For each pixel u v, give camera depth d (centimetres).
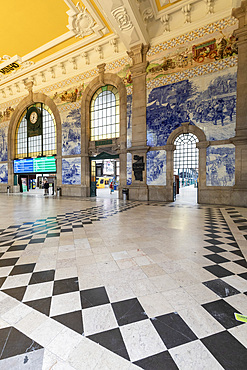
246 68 877
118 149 1264
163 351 141
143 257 310
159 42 1090
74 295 210
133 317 176
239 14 884
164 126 1087
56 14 1055
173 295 209
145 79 1134
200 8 974
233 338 153
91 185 1452
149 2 959
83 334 157
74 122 1448
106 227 503
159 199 1105
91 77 1357
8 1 977
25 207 884
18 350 141
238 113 895
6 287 227
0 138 1934
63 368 128
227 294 212
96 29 1132
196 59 996
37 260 301
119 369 127
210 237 413
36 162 1705
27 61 1455
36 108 1691
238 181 896
